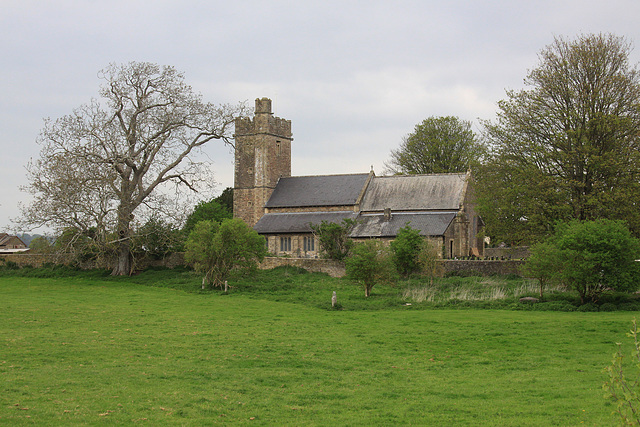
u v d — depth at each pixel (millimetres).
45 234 56781
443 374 21484
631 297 37969
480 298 40719
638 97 46500
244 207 86875
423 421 15977
